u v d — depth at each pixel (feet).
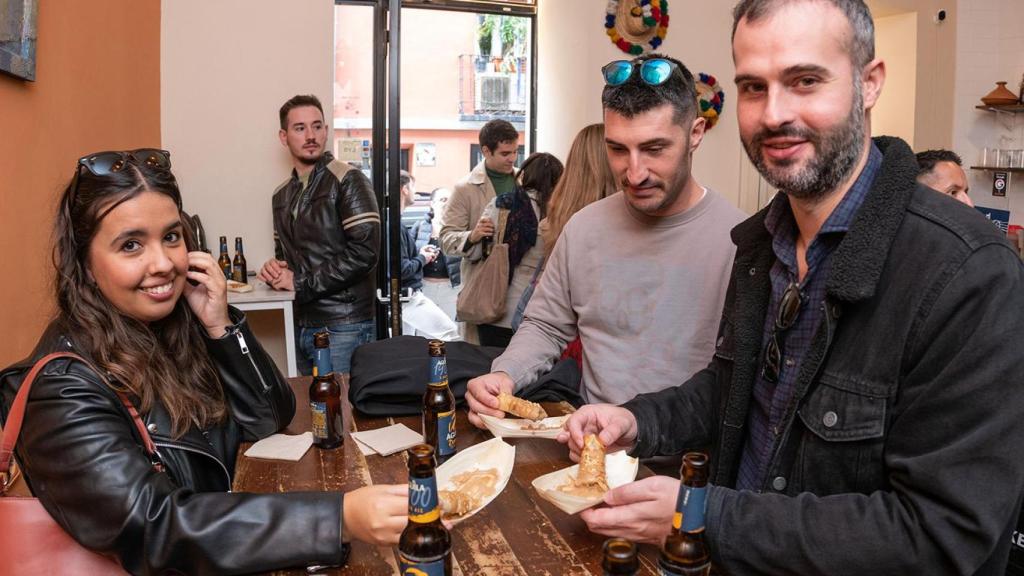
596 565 3.58
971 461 3.14
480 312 11.98
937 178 8.30
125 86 10.62
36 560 3.66
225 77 12.74
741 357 4.50
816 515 3.44
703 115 15.94
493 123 13.69
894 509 3.33
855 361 3.66
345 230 11.39
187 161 12.69
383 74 14.42
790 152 3.65
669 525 3.55
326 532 3.57
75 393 3.71
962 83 18.74
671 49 15.71
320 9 13.02
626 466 4.40
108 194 4.00
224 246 12.05
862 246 3.59
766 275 4.50
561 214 8.24
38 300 7.48
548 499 3.86
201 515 3.59
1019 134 18.63
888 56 18.39
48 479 3.63
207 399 4.90
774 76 3.58
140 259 4.10
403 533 3.07
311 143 11.60
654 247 6.16
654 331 6.14
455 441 5.18
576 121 15.35
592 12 14.92
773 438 4.27
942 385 3.27
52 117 7.96
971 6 18.57
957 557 3.14
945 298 3.32
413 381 5.70
